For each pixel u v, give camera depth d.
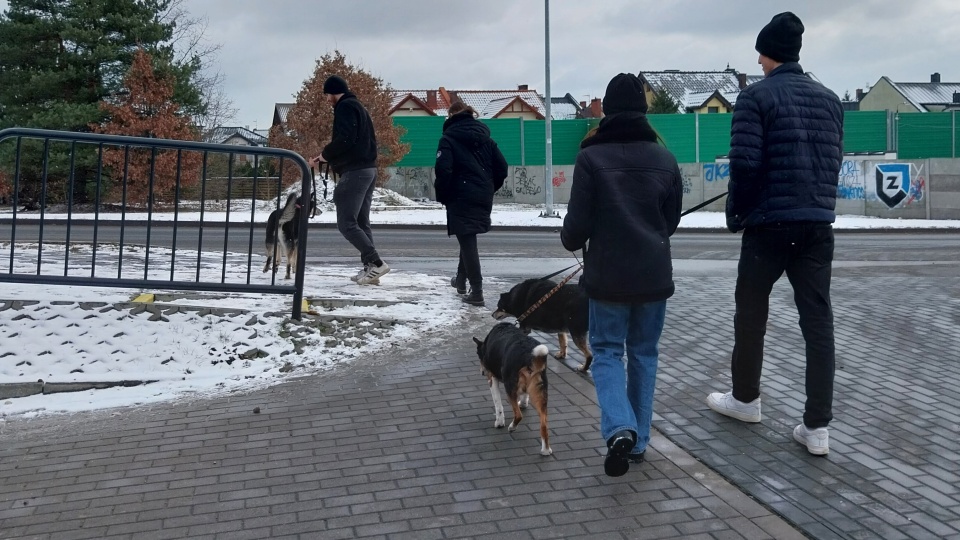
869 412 5.43
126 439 5.18
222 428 5.34
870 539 3.72
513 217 26.62
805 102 4.63
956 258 15.22
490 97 70.56
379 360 6.71
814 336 4.70
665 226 4.43
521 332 5.20
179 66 30.50
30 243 12.45
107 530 3.96
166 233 18.53
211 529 3.95
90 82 29.22
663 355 6.87
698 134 35.34
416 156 36.31
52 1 29.02
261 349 6.73
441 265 13.05
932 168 28.06
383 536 3.85
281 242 9.21
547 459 4.73
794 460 4.63
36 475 4.65
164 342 6.62
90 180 28.80
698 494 4.23
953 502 4.09
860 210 29.22
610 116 4.41
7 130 6.63
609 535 3.81
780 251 4.75
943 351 6.93
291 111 31.80
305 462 4.75
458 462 4.71
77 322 6.66
